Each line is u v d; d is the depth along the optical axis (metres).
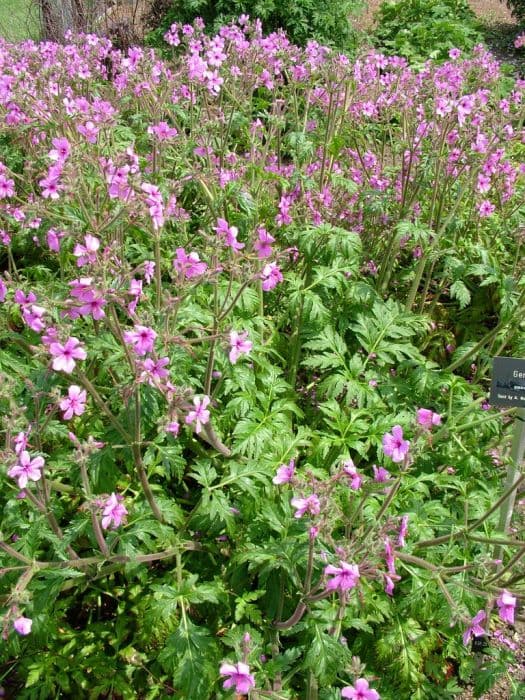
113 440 0.75
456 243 1.18
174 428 0.61
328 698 0.68
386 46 3.07
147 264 0.70
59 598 0.80
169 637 0.66
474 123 1.04
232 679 0.53
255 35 1.29
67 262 0.95
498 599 0.58
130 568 0.69
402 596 0.77
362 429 0.84
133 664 0.73
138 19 2.92
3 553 0.66
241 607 0.70
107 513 0.59
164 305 0.71
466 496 0.82
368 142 1.39
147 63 1.18
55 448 0.85
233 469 0.76
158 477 0.87
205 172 1.06
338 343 0.93
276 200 1.22
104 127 0.93
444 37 3.03
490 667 0.75
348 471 0.60
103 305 0.60
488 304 1.23
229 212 1.08
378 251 1.22
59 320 0.75
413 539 0.75
